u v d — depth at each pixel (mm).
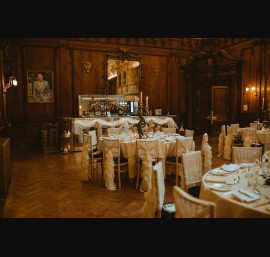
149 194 2492
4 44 6922
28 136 9148
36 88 9156
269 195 2047
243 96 10391
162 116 8984
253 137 6297
